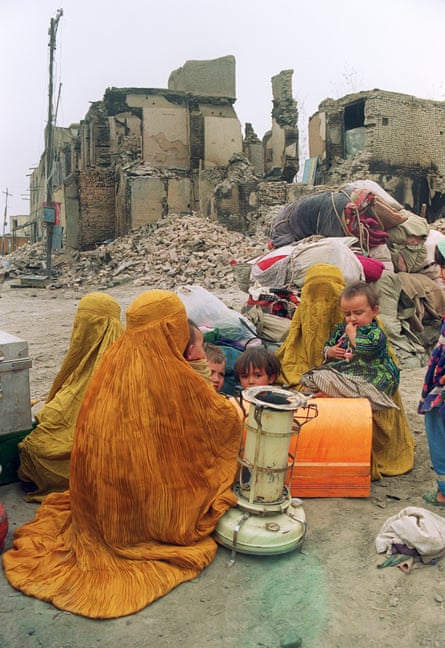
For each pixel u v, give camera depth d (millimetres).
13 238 55656
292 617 2885
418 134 32844
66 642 2721
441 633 2783
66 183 33188
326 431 3934
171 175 30453
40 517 3670
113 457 3168
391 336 7844
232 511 3445
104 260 25969
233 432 3523
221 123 33000
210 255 22719
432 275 8578
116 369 3307
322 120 33562
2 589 3088
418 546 3295
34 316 14422
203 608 2943
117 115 32062
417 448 4992
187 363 3391
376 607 2965
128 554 3178
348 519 3783
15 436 4309
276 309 6348
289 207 8898
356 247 7895
